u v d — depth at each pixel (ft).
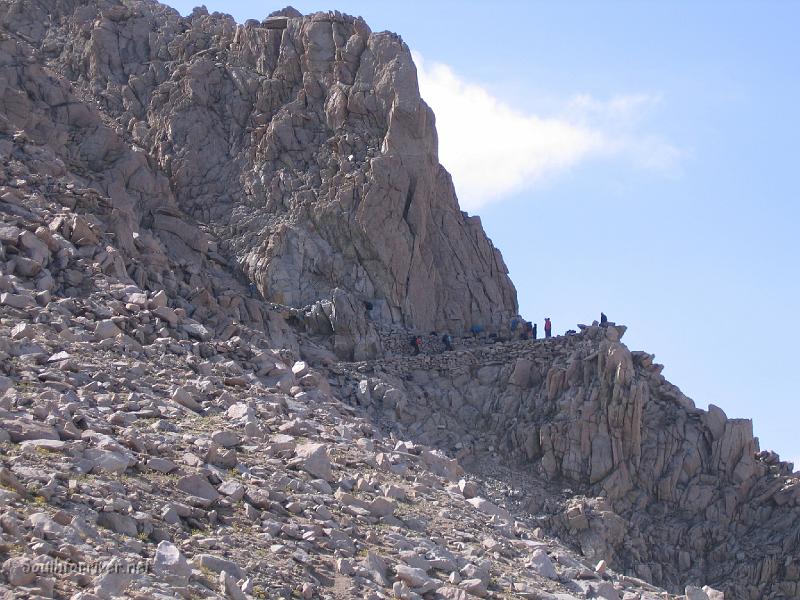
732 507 211.00
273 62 245.04
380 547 103.50
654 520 207.31
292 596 89.51
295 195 227.81
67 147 217.77
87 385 116.57
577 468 206.49
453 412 211.20
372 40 237.66
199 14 265.34
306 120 236.63
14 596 74.13
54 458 94.73
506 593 103.60
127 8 261.85
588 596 111.55
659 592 123.44
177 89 244.01
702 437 216.13
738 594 200.85
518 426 209.46
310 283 218.79
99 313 138.31
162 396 123.54
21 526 82.28
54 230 151.53
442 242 232.73
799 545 205.46
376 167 225.35
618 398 210.79
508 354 218.59
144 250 176.76
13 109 211.41
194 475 100.48
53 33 260.01
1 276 134.10
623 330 222.48
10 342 119.34
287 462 114.62
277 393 140.36
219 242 226.38
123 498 92.63
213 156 237.86
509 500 198.90
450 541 111.75
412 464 133.28
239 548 93.91
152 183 221.25
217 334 165.89
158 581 82.48
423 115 230.89
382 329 216.74
